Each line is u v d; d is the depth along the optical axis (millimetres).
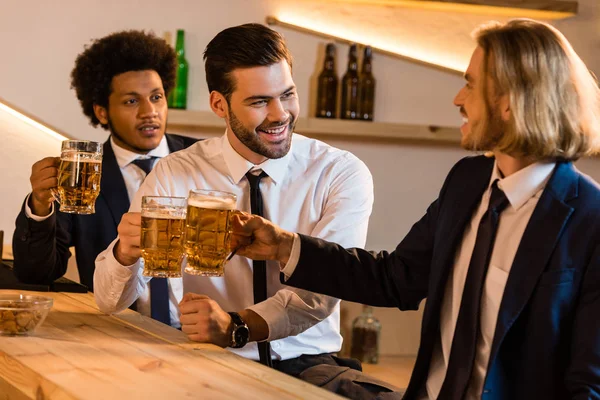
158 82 2785
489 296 1555
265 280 2146
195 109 3682
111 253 1903
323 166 2283
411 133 3771
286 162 2268
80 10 3545
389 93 3826
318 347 2258
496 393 1463
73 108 3561
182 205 1655
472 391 1562
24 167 3592
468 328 1566
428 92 3852
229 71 2107
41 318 1646
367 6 3777
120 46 2746
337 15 3758
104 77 2742
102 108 2840
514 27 1543
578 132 1517
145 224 1651
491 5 3762
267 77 2084
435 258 1687
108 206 2672
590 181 1531
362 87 3760
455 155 3916
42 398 1312
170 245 1649
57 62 3537
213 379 1357
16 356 1444
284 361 2193
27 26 3508
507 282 1475
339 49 3766
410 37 3826
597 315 1397
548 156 1517
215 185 2285
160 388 1277
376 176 3865
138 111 2738
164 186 2301
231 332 1797
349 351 3877
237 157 2252
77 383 1283
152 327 1820
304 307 1981
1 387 1503
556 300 1433
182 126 3719
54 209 2283
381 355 3947
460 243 1680
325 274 1861
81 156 1897
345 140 3828
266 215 2248
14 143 3576
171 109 3592
